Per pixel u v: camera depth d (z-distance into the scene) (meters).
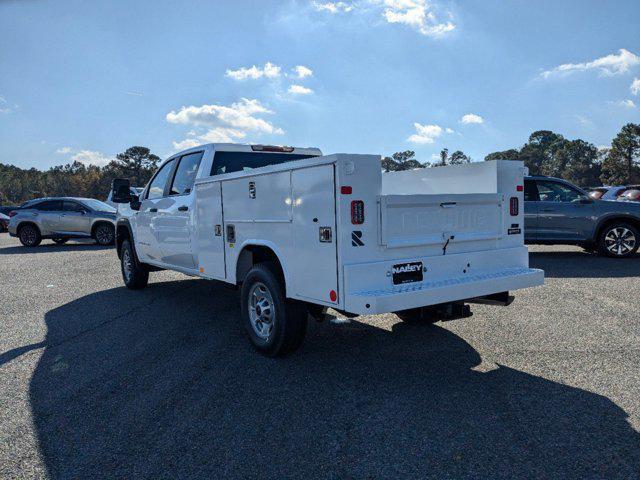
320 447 2.92
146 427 3.22
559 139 139.50
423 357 4.40
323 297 3.73
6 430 3.22
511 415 3.24
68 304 7.01
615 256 10.24
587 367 4.04
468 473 2.61
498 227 4.42
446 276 4.02
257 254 4.88
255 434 3.09
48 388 3.92
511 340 4.80
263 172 4.29
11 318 6.22
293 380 3.95
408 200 3.77
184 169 6.32
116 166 119.06
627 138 84.44
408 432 3.06
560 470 2.61
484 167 4.59
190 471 2.71
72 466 2.79
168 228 6.37
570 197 10.37
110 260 12.16
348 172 3.50
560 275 8.17
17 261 12.41
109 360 4.55
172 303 6.92
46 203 16.61
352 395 3.63
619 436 2.94
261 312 4.54
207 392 3.75
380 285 3.65
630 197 14.44
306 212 3.82
